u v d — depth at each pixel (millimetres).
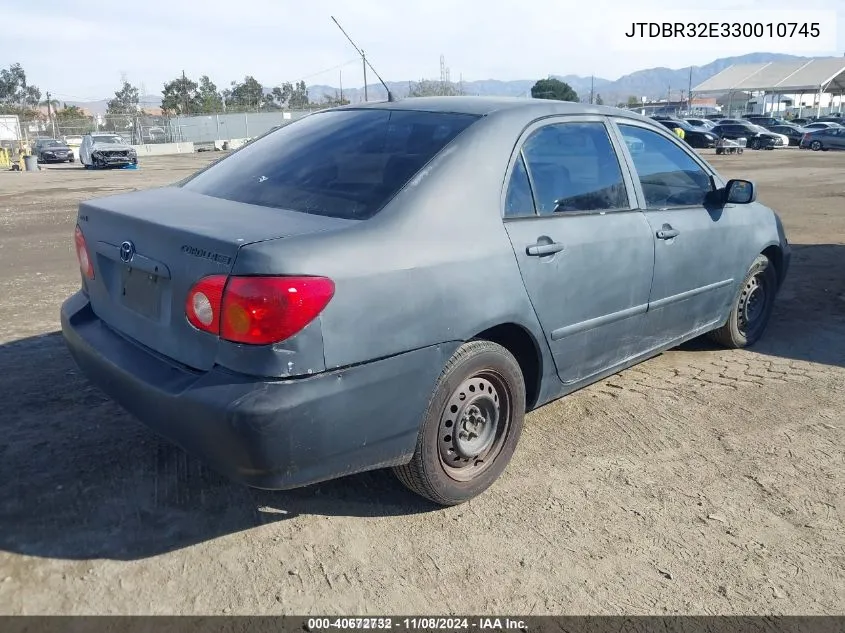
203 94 81438
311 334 2547
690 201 4535
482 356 3148
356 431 2734
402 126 3486
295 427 2537
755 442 3955
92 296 3443
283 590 2713
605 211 3826
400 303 2789
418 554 2945
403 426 2896
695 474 3613
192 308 2678
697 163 4707
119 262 3113
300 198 3139
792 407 4410
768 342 5633
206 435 2570
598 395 4555
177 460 3596
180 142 53062
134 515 3135
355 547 2979
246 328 2508
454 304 2973
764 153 34719
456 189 3111
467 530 3115
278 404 2486
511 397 3377
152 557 2873
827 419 4250
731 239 4809
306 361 2549
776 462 3746
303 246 2600
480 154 3256
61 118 75562
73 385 4477
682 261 4324
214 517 3146
